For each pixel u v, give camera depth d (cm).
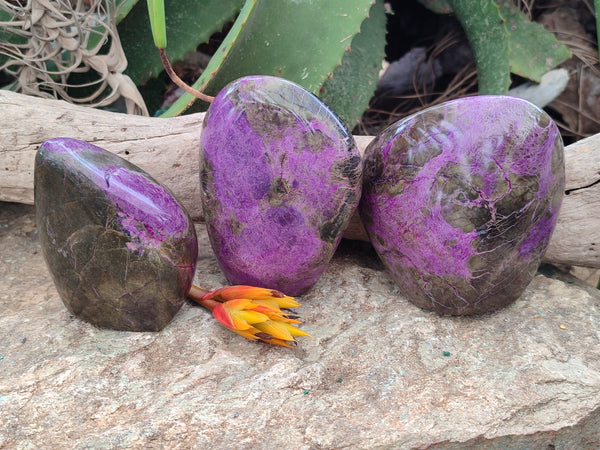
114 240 28
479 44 47
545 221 30
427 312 33
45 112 37
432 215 29
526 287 33
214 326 31
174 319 32
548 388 28
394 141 30
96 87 45
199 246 40
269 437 25
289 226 30
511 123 28
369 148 33
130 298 29
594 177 36
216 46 51
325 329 31
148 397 26
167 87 49
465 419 26
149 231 28
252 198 30
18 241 41
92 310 30
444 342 31
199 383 27
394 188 30
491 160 28
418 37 58
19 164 37
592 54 50
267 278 32
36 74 41
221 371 28
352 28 39
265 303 30
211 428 25
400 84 57
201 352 29
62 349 29
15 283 36
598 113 50
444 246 30
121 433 24
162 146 38
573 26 52
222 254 32
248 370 28
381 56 44
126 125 38
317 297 34
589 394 28
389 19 58
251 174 29
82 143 29
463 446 26
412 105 56
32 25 38
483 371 29
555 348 30
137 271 28
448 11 50
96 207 27
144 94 48
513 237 30
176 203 30
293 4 38
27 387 27
